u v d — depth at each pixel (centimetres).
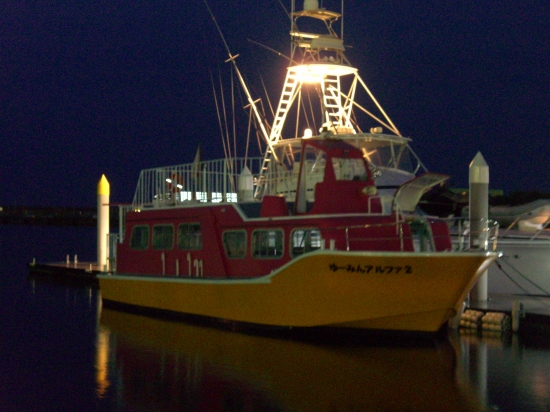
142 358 1462
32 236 8369
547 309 1631
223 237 1741
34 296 2559
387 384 1221
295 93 2338
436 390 1182
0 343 1656
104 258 3066
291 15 2308
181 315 1833
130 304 2033
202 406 1134
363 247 1478
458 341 1531
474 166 1859
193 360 1420
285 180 2042
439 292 1416
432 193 2591
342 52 2305
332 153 1579
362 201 1569
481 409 1087
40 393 1229
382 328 1484
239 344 1530
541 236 2178
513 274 2017
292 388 1210
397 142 2147
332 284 1448
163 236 1931
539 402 1117
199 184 1983
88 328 1836
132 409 1134
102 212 3048
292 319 1537
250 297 1616
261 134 2466
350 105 2303
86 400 1187
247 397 1170
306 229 1545
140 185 2145
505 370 1294
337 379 1255
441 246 1553
